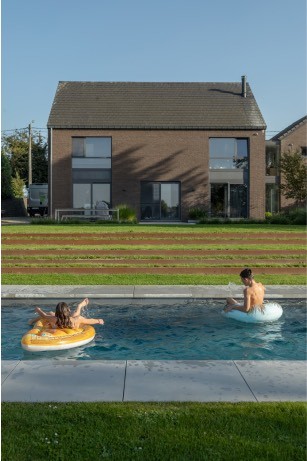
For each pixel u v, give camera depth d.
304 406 5.31
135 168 30.41
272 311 10.62
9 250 17.28
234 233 19.36
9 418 5.00
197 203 30.52
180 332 9.84
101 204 28.83
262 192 30.69
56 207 30.11
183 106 31.80
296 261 16.55
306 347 8.93
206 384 6.24
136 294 12.90
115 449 4.43
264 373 6.73
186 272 15.93
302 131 37.22
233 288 13.80
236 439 4.57
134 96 32.38
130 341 9.25
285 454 4.32
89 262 16.61
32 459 4.27
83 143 30.45
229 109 31.67
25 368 6.95
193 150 30.56
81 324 9.93
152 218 30.56
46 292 13.11
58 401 5.59
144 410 5.20
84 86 32.78
